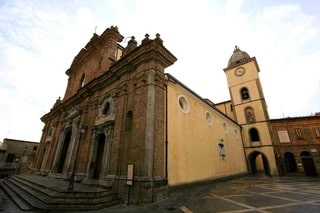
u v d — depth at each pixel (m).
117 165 9.55
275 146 23.31
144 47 10.80
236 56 31.95
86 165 12.20
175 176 9.72
